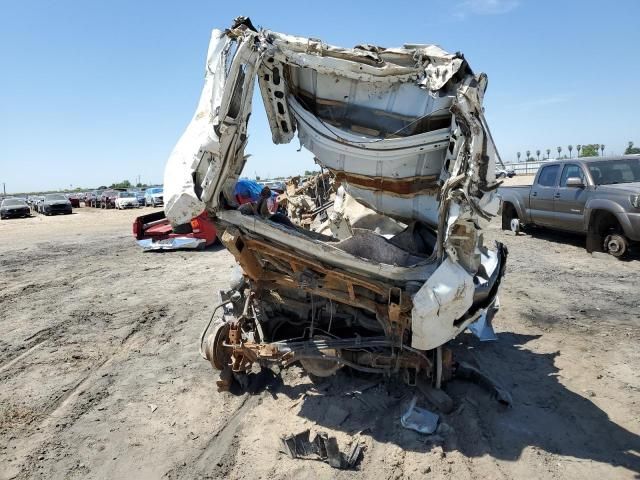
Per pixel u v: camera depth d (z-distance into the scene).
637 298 7.12
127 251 13.67
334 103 3.98
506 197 13.34
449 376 4.26
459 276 3.54
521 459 3.45
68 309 7.50
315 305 4.47
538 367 4.94
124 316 7.09
